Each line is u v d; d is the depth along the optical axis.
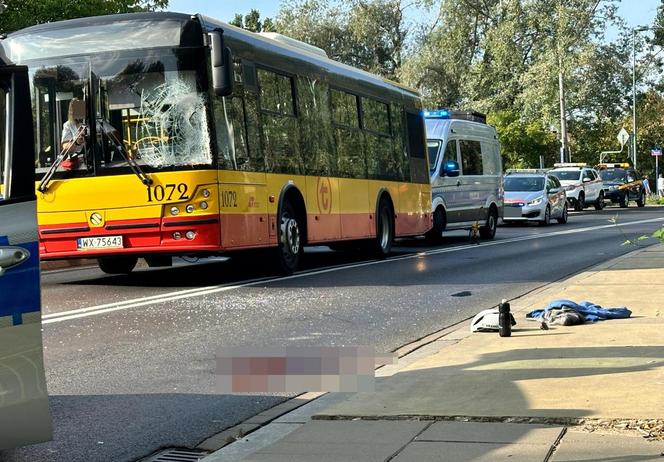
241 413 8.45
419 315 14.26
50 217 17.06
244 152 17.92
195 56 16.86
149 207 16.72
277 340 12.02
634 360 9.36
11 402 5.93
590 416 7.20
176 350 11.33
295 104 20.31
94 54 17.02
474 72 73.31
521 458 6.27
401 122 26.80
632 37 75.88
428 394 8.31
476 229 31.81
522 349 10.30
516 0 69.12
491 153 35.62
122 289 17.55
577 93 69.50
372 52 81.38
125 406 8.71
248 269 21.20
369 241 24.56
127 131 16.89
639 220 45.22
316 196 20.97
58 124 17.06
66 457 7.18
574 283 17.08
